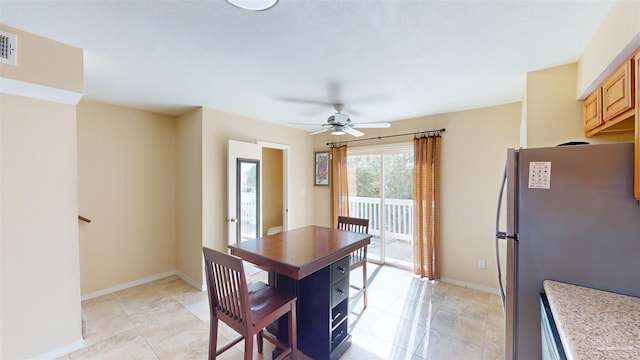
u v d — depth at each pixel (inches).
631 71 50.2
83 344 86.2
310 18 58.6
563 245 52.1
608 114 61.1
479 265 131.0
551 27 61.9
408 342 90.4
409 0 52.6
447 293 127.2
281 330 88.7
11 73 66.6
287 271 70.3
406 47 71.7
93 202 124.0
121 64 82.7
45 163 76.1
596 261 49.6
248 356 62.8
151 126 142.7
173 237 151.7
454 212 138.3
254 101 121.8
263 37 66.9
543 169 53.7
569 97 80.3
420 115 146.9
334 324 83.0
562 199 52.1
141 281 139.3
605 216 48.9
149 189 142.2
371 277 147.2
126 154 134.0
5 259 71.0
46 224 76.8
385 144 163.6
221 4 54.0
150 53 75.8
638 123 45.0
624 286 47.6
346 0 52.5
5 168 70.4
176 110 139.6
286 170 179.5
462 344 89.0
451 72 88.4
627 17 47.3
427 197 142.2
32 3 53.9
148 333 94.6
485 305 115.2
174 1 53.1
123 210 133.3
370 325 100.7
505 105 124.2
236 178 141.9
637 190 44.9
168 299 121.6
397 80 95.3
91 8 55.8
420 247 145.3
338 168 181.9
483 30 63.4
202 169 132.3
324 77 93.0
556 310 42.7
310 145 198.1
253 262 78.9
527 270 55.2
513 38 66.8
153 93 110.9
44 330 77.2
